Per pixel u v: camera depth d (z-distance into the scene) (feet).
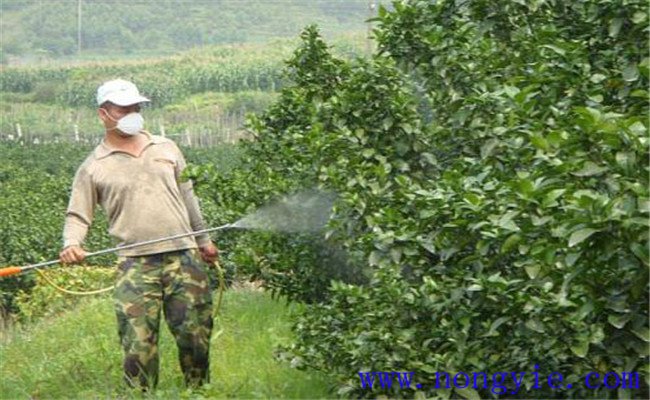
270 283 43.29
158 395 36.35
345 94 38.83
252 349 43.65
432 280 30.86
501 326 29.94
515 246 27.35
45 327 56.03
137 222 37.70
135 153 38.50
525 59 36.52
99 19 594.24
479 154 36.50
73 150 228.22
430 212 29.86
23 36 578.25
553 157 26.37
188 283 37.76
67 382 41.86
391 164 37.96
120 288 37.45
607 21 33.27
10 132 319.68
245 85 371.97
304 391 37.04
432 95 38.86
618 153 24.84
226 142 279.28
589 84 31.65
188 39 579.48
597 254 24.88
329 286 41.22
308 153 39.42
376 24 40.68
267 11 591.37
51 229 92.99
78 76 407.03
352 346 32.78
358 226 35.53
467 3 38.04
